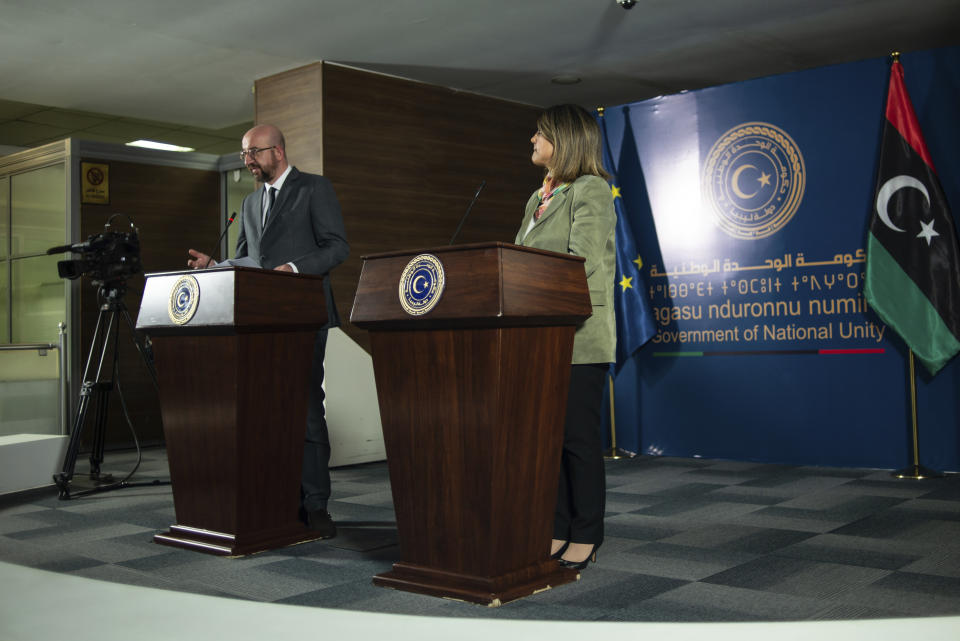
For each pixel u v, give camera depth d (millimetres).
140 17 5418
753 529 3570
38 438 4906
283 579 2748
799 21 5766
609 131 6348
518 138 7574
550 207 2879
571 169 2889
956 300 4934
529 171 7641
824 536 3414
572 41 6047
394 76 6695
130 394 7148
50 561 3068
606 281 2822
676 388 6086
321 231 3600
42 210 7281
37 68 6457
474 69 6598
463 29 5734
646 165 6184
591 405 2836
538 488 2494
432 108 6934
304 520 3510
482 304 2230
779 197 5637
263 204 3689
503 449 2326
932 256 4988
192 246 7648
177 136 8969
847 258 5391
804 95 5539
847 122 5395
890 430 5266
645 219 6195
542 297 2361
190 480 3246
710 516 3883
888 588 2615
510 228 7461
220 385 3084
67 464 4637
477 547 2371
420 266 2381
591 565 2928
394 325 2438
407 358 2451
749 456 5781
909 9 5574
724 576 2770
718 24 5770
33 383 5949
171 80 6805
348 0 5180
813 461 5535
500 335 2258
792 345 5609
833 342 5461
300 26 5605
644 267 6195
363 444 5957
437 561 2471
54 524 3848
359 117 6465
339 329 6020
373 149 6527
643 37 6004
